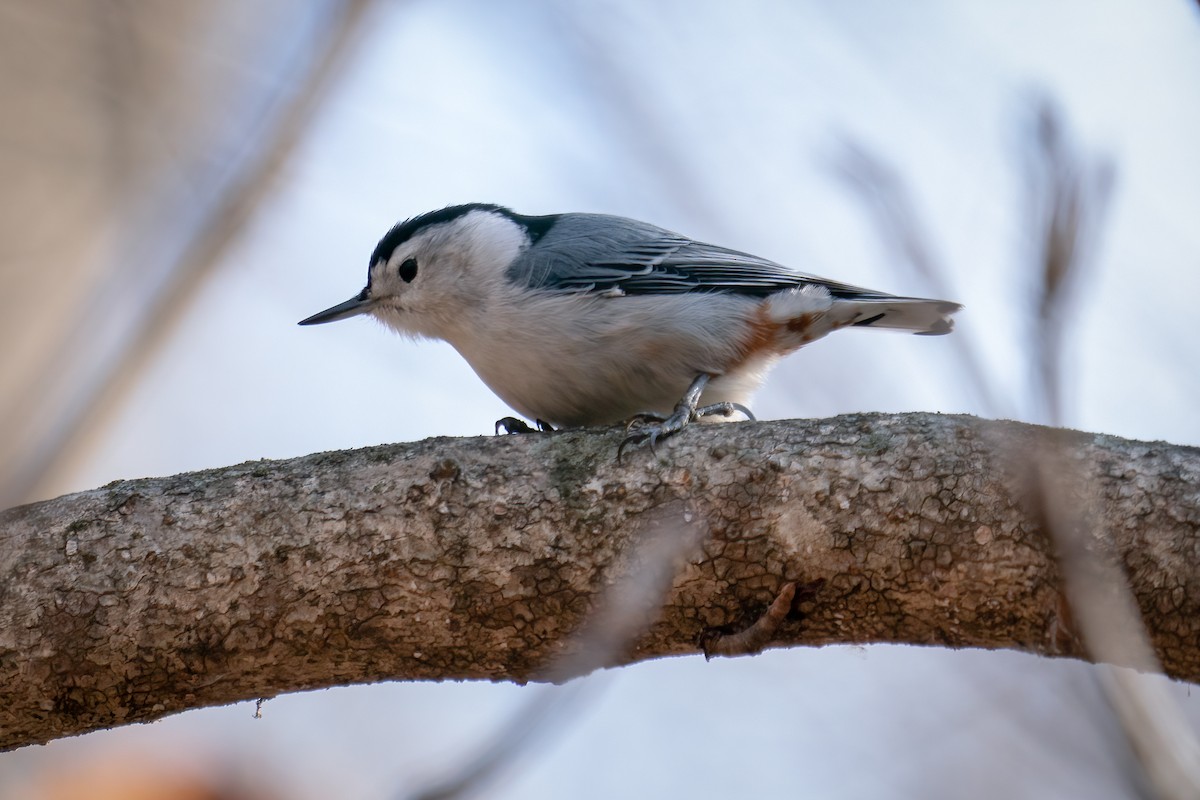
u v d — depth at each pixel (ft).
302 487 22.09
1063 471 19.45
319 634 21.56
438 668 22.00
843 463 20.81
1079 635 19.39
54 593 21.45
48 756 31.73
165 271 29.30
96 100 33.14
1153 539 19.20
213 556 21.57
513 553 21.26
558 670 21.72
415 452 22.49
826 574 20.61
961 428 20.80
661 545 20.94
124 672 21.58
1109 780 31.60
